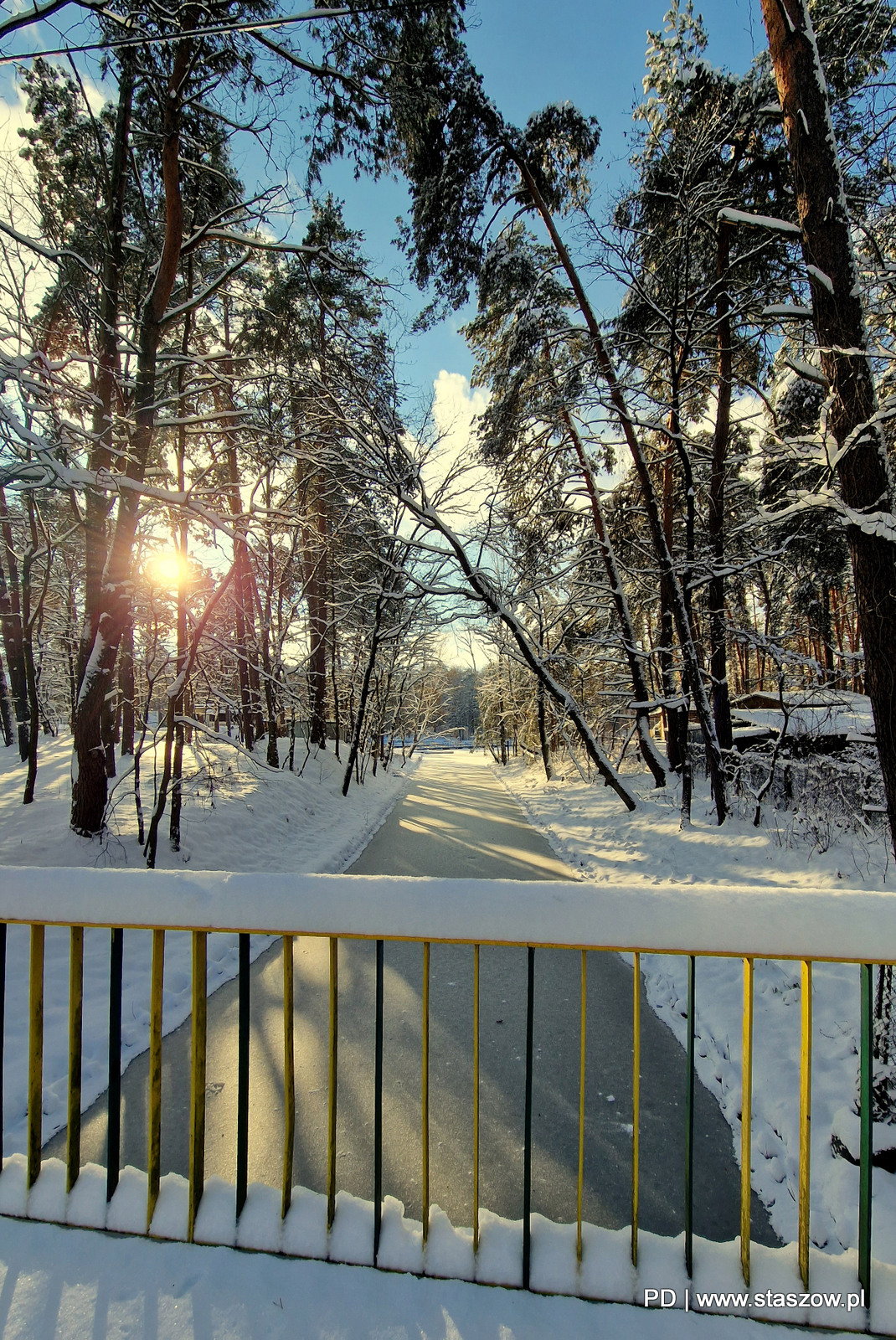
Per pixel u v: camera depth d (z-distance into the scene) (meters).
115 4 5.66
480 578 9.88
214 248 9.99
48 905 1.83
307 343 11.63
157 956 1.79
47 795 8.73
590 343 10.30
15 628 14.70
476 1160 1.68
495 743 33.62
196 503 6.37
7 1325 1.54
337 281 11.45
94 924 1.79
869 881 5.64
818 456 4.19
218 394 11.27
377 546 13.23
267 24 4.59
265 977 4.75
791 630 10.21
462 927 1.59
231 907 1.71
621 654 15.16
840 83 5.40
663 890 1.56
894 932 1.46
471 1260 1.66
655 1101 3.04
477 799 17.28
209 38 6.62
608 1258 1.64
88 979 4.44
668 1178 2.46
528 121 9.70
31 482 5.21
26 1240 1.78
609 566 12.23
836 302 3.81
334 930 1.65
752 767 10.18
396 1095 3.09
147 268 8.15
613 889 1.57
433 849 9.81
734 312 8.05
